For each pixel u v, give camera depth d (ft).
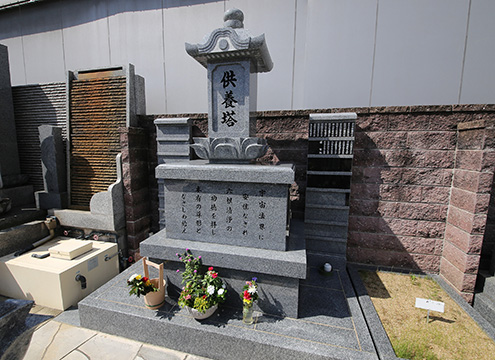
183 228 11.72
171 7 21.40
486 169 11.25
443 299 12.10
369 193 14.84
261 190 10.57
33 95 20.76
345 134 13.52
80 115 18.60
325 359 8.45
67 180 19.03
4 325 6.09
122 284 12.62
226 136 11.90
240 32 10.68
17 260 13.92
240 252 10.50
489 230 13.47
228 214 11.07
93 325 10.91
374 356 8.41
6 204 17.20
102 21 23.03
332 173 14.01
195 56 11.23
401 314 11.00
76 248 14.44
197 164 11.59
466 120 13.01
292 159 15.71
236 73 11.46
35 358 9.45
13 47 25.54
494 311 11.02
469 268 12.12
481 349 9.17
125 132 16.53
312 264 14.92
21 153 21.74
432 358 8.72
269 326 9.70
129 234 17.52
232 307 10.84
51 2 23.95
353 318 10.25
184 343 9.73
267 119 15.89
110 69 18.12
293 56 19.35
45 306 13.05
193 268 10.56
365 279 13.82
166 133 17.26
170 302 11.10
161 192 17.90
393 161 14.25
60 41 24.22
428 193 14.01
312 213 14.73
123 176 17.07
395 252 14.96
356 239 15.40
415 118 13.67
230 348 9.23
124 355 9.59
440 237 14.14
